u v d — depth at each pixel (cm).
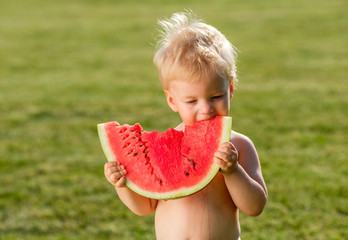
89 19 1812
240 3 2028
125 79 1022
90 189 512
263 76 1005
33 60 1227
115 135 250
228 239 237
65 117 773
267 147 614
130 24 1698
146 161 239
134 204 252
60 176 548
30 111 807
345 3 1881
